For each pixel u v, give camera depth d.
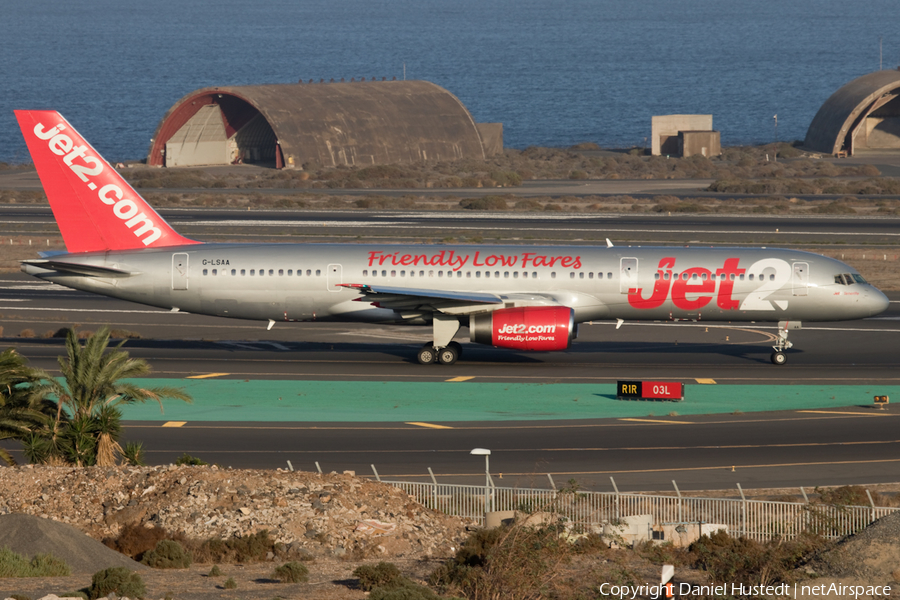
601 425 182.62
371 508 129.25
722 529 125.19
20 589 96.69
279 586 102.44
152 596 97.12
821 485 148.62
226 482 129.38
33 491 131.12
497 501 136.12
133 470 134.62
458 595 102.81
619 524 124.94
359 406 196.25
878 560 106.81
